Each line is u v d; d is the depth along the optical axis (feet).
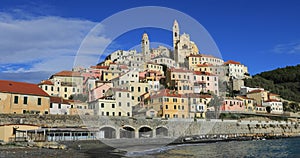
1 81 163.63
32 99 164.45
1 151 90.53
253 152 119.85
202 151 110.52
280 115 291.79
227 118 217.77
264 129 250.98
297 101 386.93
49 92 204.33
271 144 167.22
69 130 132.16
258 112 276.62
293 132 274.16
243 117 252.21
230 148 135.74
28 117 144.15
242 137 209.97
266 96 334.03
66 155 83.10
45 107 167.63
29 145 111.45
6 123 137.28
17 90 160.76
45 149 101.04
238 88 325.83
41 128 133.59
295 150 129.90
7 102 155.43
